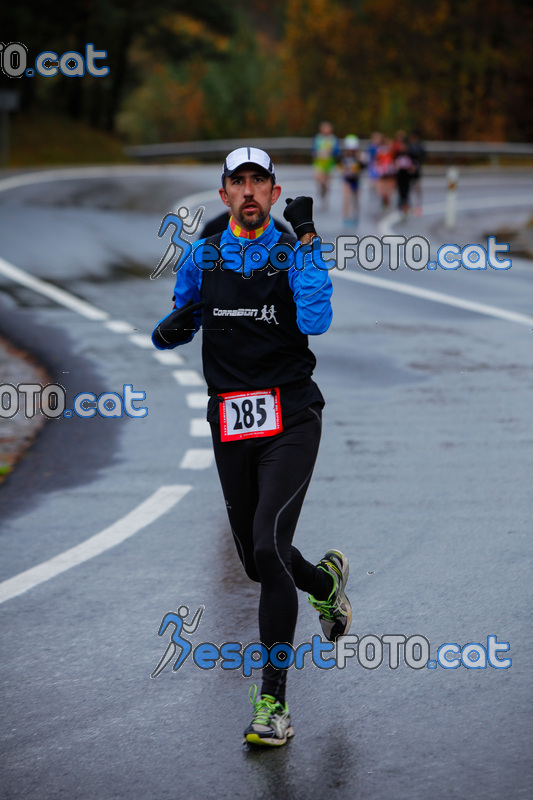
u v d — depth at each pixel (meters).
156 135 172.88
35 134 126.75
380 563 17.05
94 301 44.50
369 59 182.25
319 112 180.88
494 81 179.62
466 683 13.04
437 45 177.62
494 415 27.03
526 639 14.23
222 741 11.84
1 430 26.36
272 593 12.09
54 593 16.16
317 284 12.09
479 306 43.34
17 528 19.19
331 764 11.26
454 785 10.77
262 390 12.48
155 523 19.33
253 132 176.88
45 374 32.34
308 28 183.50
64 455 24.08
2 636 14.66
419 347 35.69
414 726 12.03
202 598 15.88
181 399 29.11
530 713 12.24
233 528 13.16
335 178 111.69
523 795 10.55
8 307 42.97
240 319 12.47
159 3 143.12
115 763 11.40
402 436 25.14
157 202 80.69
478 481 21.53
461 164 150.50
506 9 176.88
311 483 21.56
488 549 17.62
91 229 66.00
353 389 30.05
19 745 11.82
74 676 13.48
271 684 11.91
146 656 14.04
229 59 164.50
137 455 23.91
